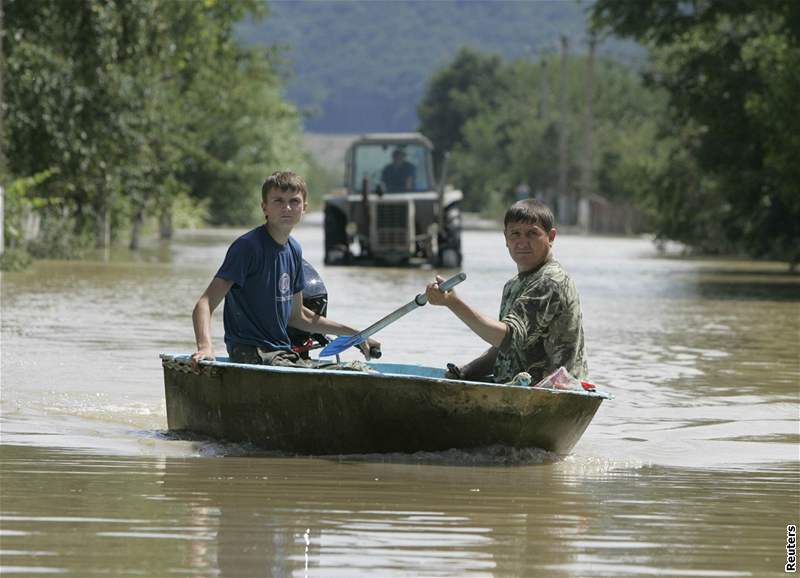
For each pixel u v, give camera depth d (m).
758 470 24.73
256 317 27.52
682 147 140.62
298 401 25.41
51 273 85.81
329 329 28.86
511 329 26.02
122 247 132.00
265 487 21.95
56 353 41.22
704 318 61.88
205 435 26.80
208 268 95.00
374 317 56.72
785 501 21.77
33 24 99.94
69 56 100.88
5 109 97.00
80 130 100.81
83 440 26.28
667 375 39.69
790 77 100.19
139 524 18.88
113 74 102.38
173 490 21.45
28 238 104.69
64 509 19.78
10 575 16.11
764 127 112.25
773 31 119.31
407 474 23.53
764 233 123.31
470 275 92.88
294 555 17.33
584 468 24.75
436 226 106.69
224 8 138.50
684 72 124.75
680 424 30.42
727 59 120.69
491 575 16.66
